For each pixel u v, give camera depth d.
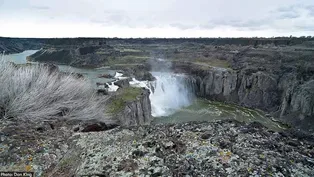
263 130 6.32
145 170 4.82
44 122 8.09
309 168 4.49
